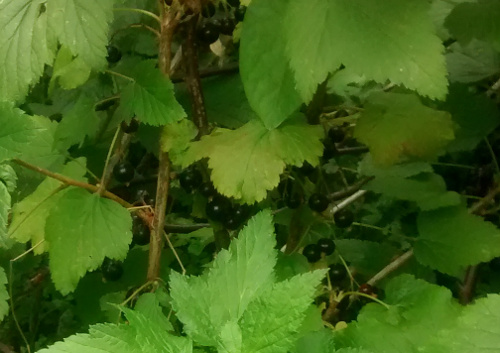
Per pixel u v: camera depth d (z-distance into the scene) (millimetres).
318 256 387
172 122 336
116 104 408
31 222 357
